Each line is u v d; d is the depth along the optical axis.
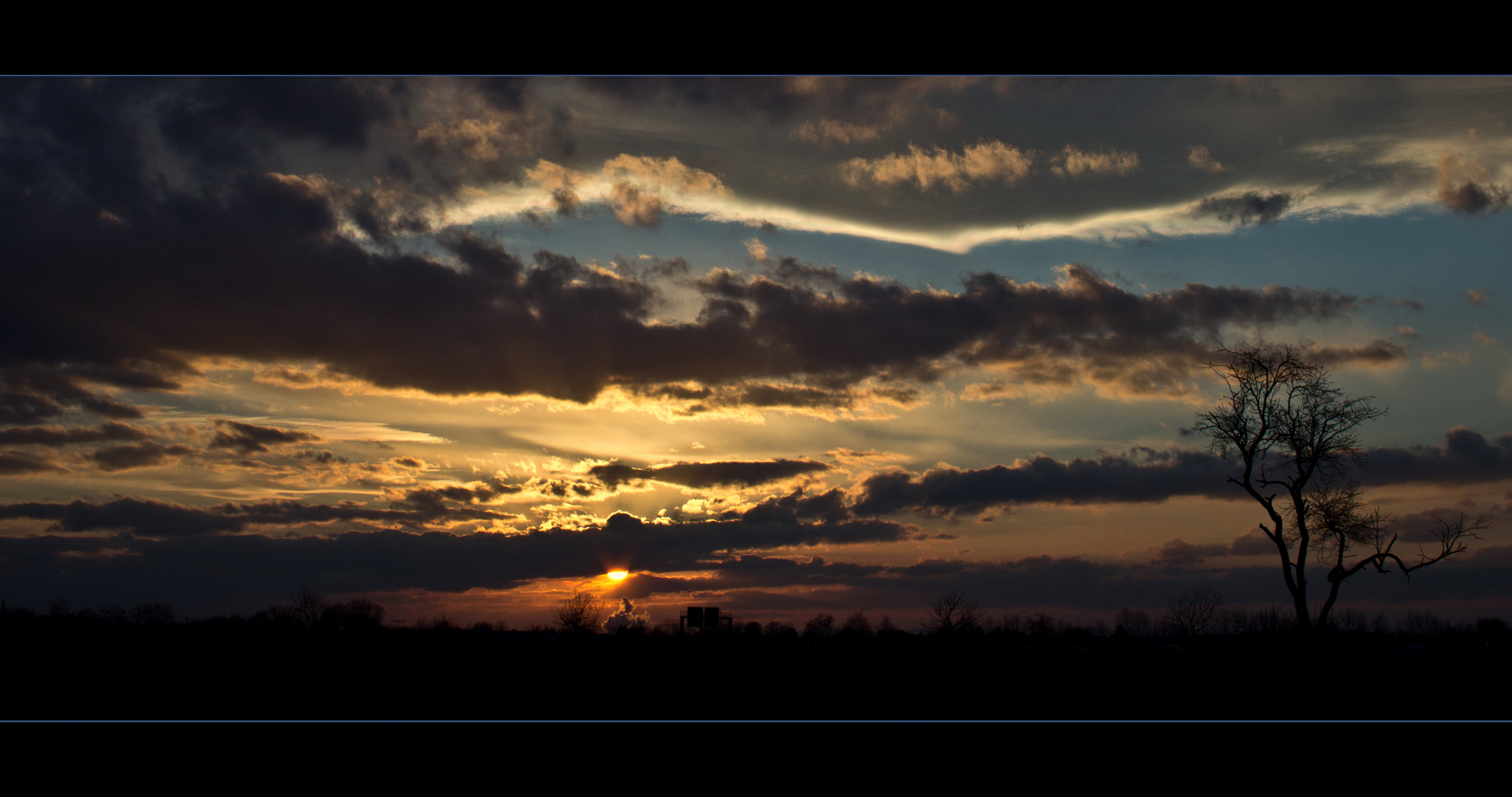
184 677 42.53
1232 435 40.44
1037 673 44.34
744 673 48.56
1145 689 35.66
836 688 38.47
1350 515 38.50
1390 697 32.34
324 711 33.91
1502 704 31.06
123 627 59.22
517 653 65.00
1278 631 45.94
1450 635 51.47
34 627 55.53
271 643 60.97
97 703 35.69
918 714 30.00
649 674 47.41
